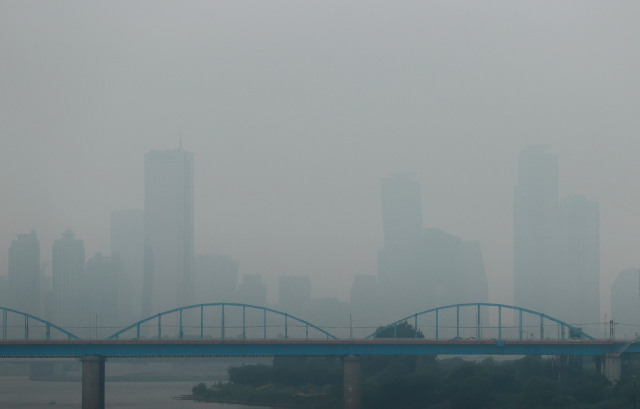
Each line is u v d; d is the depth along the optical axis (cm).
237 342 18300
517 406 17175
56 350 18288
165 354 18312
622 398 16050
